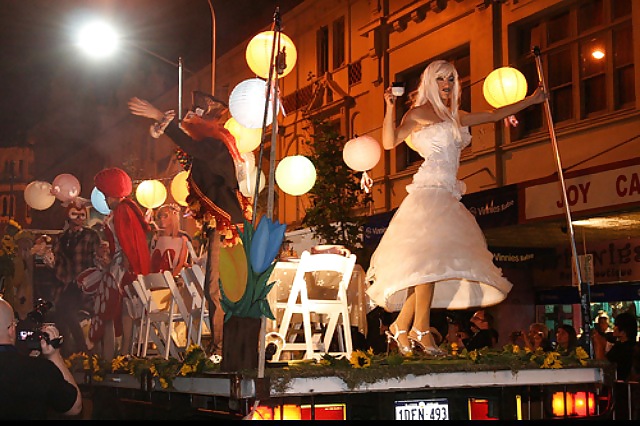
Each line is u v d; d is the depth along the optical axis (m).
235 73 26.06
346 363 3.97
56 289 8.19
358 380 3.91
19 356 4.73
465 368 4.23
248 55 7.49
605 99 14.76
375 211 19.92
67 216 8.33
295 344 5.82
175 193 7.84
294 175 8.09
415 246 5.02
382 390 4.01
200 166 5.69
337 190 13.98
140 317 7.04
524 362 4.46
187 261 8.02
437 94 5.34
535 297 16.91
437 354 5.01
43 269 9.02
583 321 5.11
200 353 4.29
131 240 7.34
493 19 16.73
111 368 5.45
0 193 22.77
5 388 4.62
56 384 4.76
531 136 16.08
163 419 4.60
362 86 20.86
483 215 13.69
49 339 4.95
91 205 9.49
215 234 5.64
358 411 3.99
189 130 5.62
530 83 16.36
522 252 16.28
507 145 16.58
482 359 4.38
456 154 5.35
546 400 4.48
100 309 7.59
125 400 5.18
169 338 6.18
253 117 6.16
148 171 26.58
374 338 9.32
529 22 16.31
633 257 14.46
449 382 4.18
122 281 7.41
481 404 4.32
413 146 5.66
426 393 4.17
